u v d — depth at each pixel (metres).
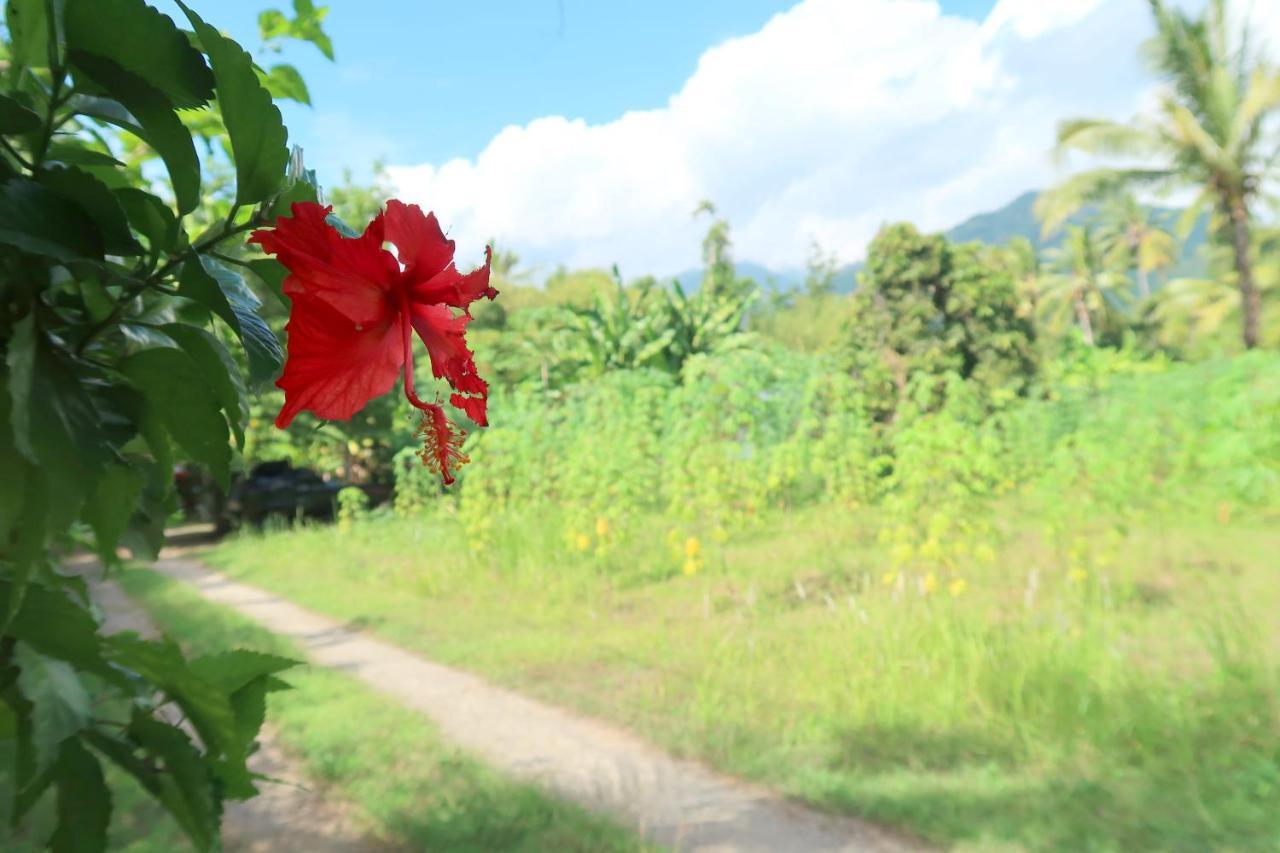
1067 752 4.58
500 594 9.25
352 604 9.26
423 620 8.34
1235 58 22.08
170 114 0.87
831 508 11.81
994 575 8.19
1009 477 10.88
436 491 13.73
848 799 4.18
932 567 8.23
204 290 0.86
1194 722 4.70
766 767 4.61
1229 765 4.31
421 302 0.70
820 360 14.24
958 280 17.64
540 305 30.64
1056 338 39.47
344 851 3.79
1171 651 5.89
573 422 12.35
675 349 18.75
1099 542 9.14
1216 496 9.84
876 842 3.85
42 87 1.02
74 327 0.92
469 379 0.72
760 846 3.81
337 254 0.65
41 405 0.77
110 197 0.86
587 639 7.21
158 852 3.57
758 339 19.30
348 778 4.48
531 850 3.73
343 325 0.65
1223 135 22.09
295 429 15.78
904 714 5.11
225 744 1.17
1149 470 9.72
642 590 8.91
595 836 3.85
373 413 15.54
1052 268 47.00
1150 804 3.99
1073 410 12.10
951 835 3.81
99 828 1.09
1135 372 13.51
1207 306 28.28
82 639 1.01
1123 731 4.71
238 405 1.00
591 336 19.06
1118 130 22.77
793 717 5.28
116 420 0.98
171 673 1.11
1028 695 5.19
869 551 9.79
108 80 0.85
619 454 10.09
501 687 6.13
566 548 9.77
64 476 0.77
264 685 1.33
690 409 11.82
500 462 10.84
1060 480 8.83
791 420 13.46
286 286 0.65
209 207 2.07
